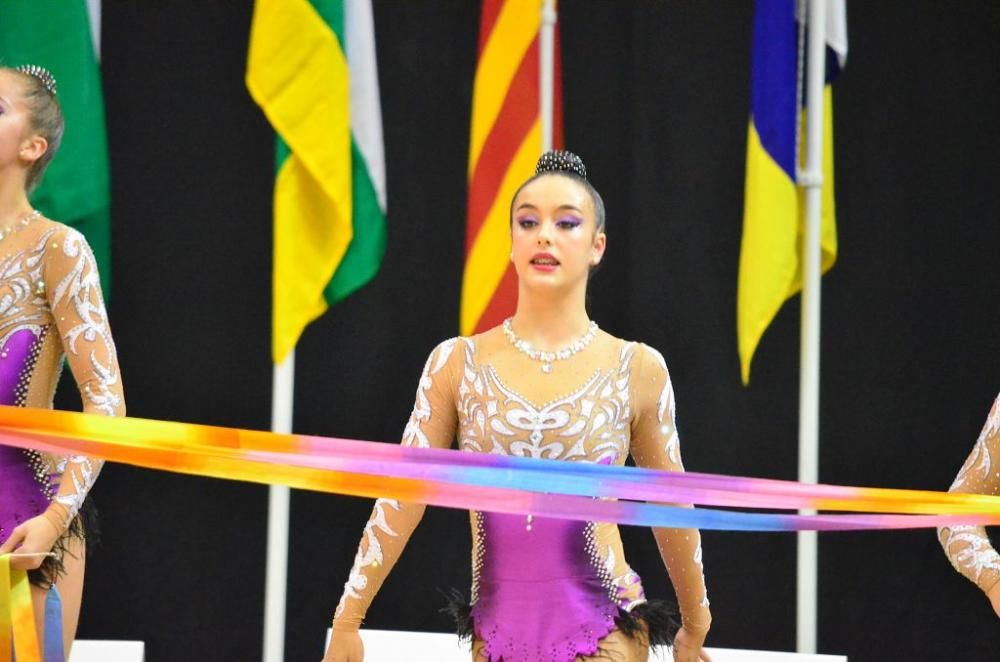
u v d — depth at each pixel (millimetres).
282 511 19469
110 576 21344
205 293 21500
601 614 11953
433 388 12391
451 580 21625
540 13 19547
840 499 12648
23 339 12227
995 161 21547
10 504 12062
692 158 21578
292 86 18750
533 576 12008
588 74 21609
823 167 20125
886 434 21672
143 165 21406
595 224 12367
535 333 12289
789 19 19359
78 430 11797
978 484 13344
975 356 21594
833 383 21672
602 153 21625
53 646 11906
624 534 21438
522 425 12016
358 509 21609
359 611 12234
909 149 21656
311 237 18969
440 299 21719
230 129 21484
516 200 12336
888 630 21531
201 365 21500
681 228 21562
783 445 21719
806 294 19391
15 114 12438
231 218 21516
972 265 21594
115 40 21359
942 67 21609
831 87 21719
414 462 11969
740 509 21688
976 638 21531
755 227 19234
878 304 21672
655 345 21625
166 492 21438
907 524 12789
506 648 11914
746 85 21578
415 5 21766
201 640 21422
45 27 18547
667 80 21609
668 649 13852
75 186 18516
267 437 12117
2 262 12297
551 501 11781
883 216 21688
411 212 21703
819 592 21578
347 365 21688
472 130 19625
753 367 21719
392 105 21734
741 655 14531
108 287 18906
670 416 12414
